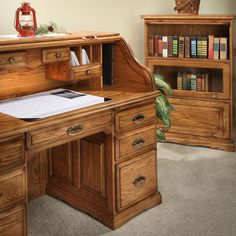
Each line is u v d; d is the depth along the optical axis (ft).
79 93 8.44
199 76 13.26
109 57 9.27
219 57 12.84
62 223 8.61
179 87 13.61
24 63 7.48
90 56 8.59
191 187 10.26
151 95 8.61
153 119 8.93
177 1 13.30
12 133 6.27
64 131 7.04
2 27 9.45
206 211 9.05
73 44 8.07
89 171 8.74
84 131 7.40
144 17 13.25
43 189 9.89
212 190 10.09
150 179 9.11
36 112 7.05
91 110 7.39
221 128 13.00
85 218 8.82
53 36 7.98
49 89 8.97
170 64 13.35
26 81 8.50
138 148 8.66
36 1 10.25
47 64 8.69
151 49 13.73
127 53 9.02
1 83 8.07
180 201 9.52
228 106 12.81
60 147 9.37
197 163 11.85
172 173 11.10
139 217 8.80
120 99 8.10
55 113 7.09
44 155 9.75
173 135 13.58
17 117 6.84
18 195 6.59
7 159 6.34
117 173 8.27
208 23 12.56
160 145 13.42
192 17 12.67
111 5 13.01
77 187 9.12
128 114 8.27
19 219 6.68
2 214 6.43
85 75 8.46
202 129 13.24
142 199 8.97
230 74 12.67
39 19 10.42
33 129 6.53
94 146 8.48
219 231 8.23
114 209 8.36
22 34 7.95
